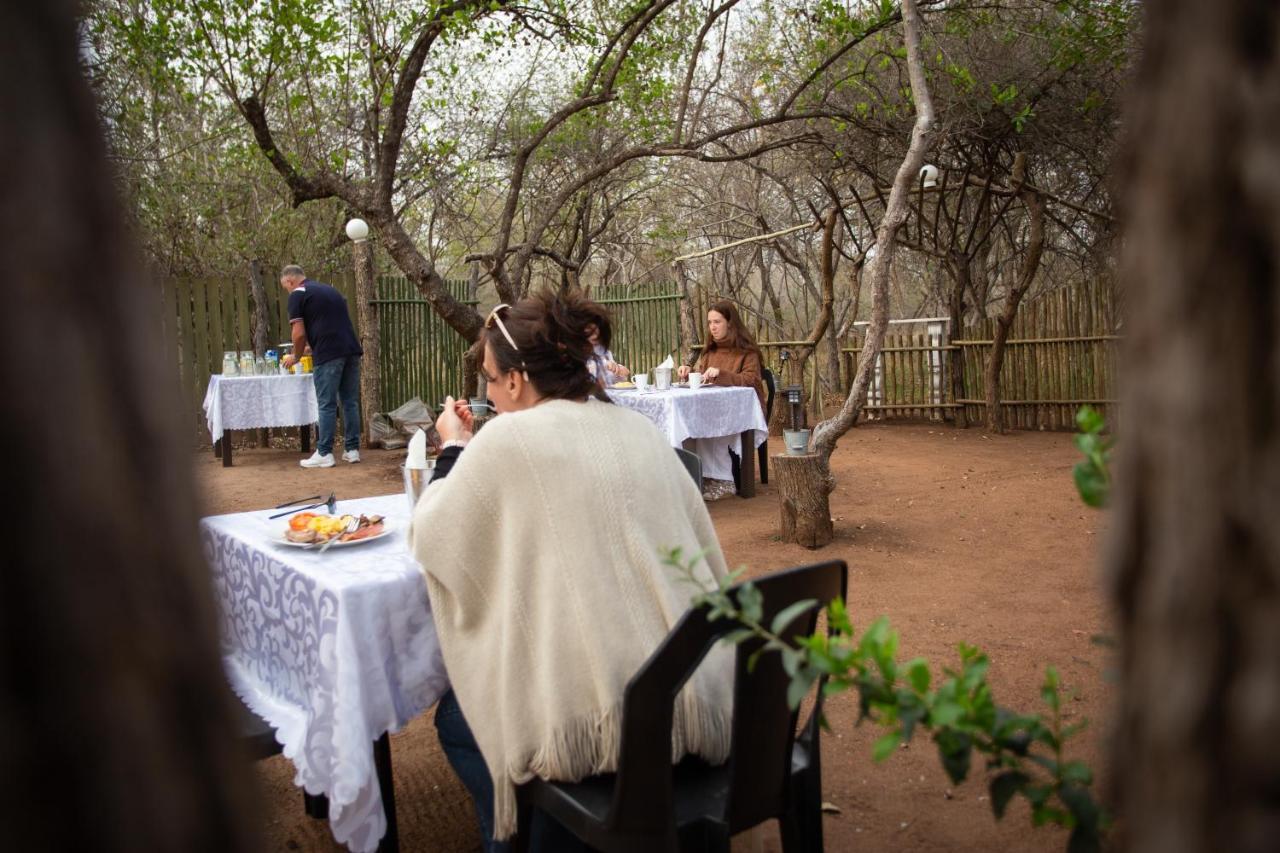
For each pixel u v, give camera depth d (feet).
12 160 1.68
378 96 27.30
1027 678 11.53
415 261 28.04
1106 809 3.46
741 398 23.40
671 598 6.40
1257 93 1.97
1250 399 2.00
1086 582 15.38
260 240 44.34
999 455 29.32
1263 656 1.97
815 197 48.52
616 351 41.42
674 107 41.11
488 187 50.70
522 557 6.48
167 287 34.45
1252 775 1.98
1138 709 2.23
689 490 7.23
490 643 6.61
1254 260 1.99
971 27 32.04
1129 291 2.28
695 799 6.15
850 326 39.88
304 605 7.16
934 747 10.06
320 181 27.30
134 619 1.76
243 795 1.97
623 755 5.58
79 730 1.71
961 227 42.88
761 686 5.72
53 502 1.68
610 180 48.83
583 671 6.26
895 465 27.89
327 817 7.65
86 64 1.87
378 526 8.29
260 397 30.22
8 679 1.68
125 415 1.80
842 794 9.15
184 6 23.76
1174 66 2.11
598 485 6.54
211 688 1.92
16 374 1.65
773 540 18.79
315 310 29.30
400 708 7.07
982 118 33.53
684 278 37.70
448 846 8.70
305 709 7.21
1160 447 2.15
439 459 8.32
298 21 24.41
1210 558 2.04
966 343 37.01
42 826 1.69
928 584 15.58
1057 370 35.47
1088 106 33.14
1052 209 41.73
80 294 1.73
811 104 35.55
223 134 39.47
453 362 39.63
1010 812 8.68
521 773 6.32
